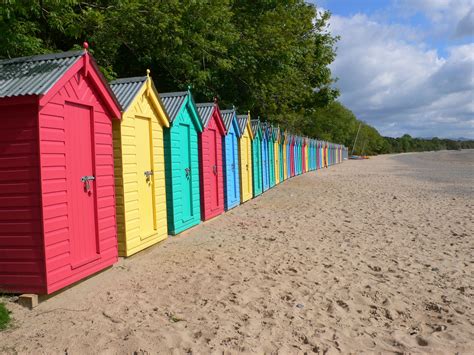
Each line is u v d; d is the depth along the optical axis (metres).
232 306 5.24
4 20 7.33
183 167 9.36
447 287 6.14
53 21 8.71
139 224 7.31
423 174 33.31
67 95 5.29
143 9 11.54
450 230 10.27
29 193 4.91
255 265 7.06
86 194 5.69
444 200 16.06
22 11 7.31
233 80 17.47
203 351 4.07
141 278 6.15
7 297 5.05
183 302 5.34
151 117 7.76
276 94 21.22
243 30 17.05
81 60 5.43
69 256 5.32
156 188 7.98
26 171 4.90
